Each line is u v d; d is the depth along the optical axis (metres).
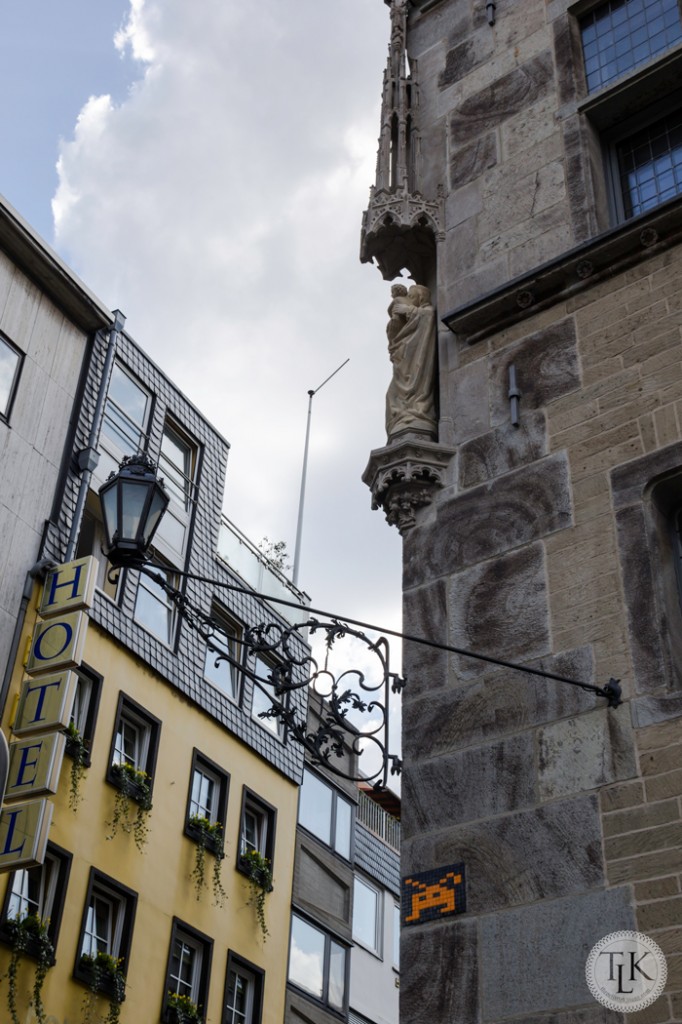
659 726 8.03
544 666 8.82
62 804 23.64
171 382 31.83
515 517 9.73
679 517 9.16
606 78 12.18
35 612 23.58
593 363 10.09
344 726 9.27
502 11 13.36
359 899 33.91
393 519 10.48
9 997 20.95
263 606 32.59
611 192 11.57
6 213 26.19
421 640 8.94
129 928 24.23
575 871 7.84
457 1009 7.83
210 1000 26.05
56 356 27.08
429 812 8.75
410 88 13.40
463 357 11.09
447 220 12.24
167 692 27.88
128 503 9.38
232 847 28.47
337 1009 31.09
